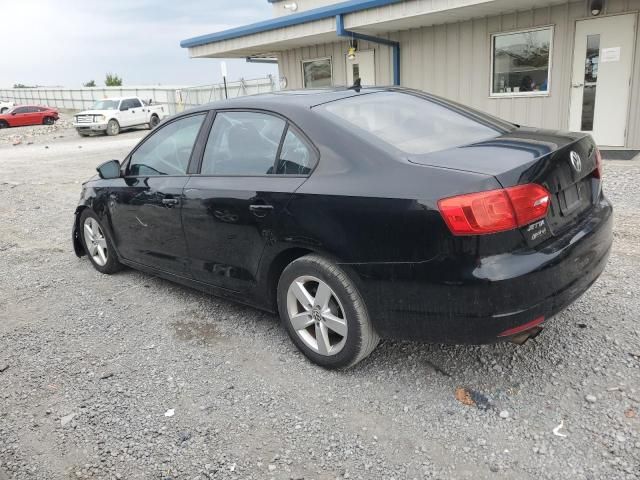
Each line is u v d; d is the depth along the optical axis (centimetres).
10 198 1006
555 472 243
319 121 332
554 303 276
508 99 1163
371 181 294
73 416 308
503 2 1009
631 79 998
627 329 356
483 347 350
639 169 826
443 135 335
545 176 281
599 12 995
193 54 1694
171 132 441
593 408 283
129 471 263
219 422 296
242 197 355
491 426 277
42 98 5456
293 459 264
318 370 341
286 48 1573
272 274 359
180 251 421
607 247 327
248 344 380
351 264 300
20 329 426
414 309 284
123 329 416
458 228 261
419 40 1279
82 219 547
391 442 271
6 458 277
